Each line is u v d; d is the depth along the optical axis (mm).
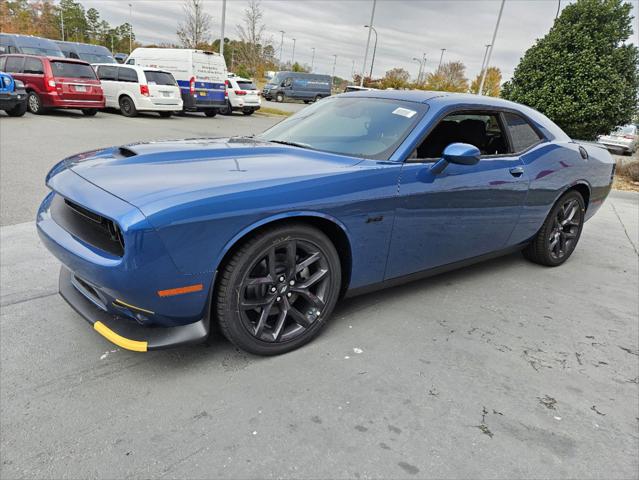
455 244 3266
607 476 1872
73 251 2166
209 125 14930
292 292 2506
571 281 4055
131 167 2398
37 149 8266
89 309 2461
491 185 3283
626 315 3434
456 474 1819
